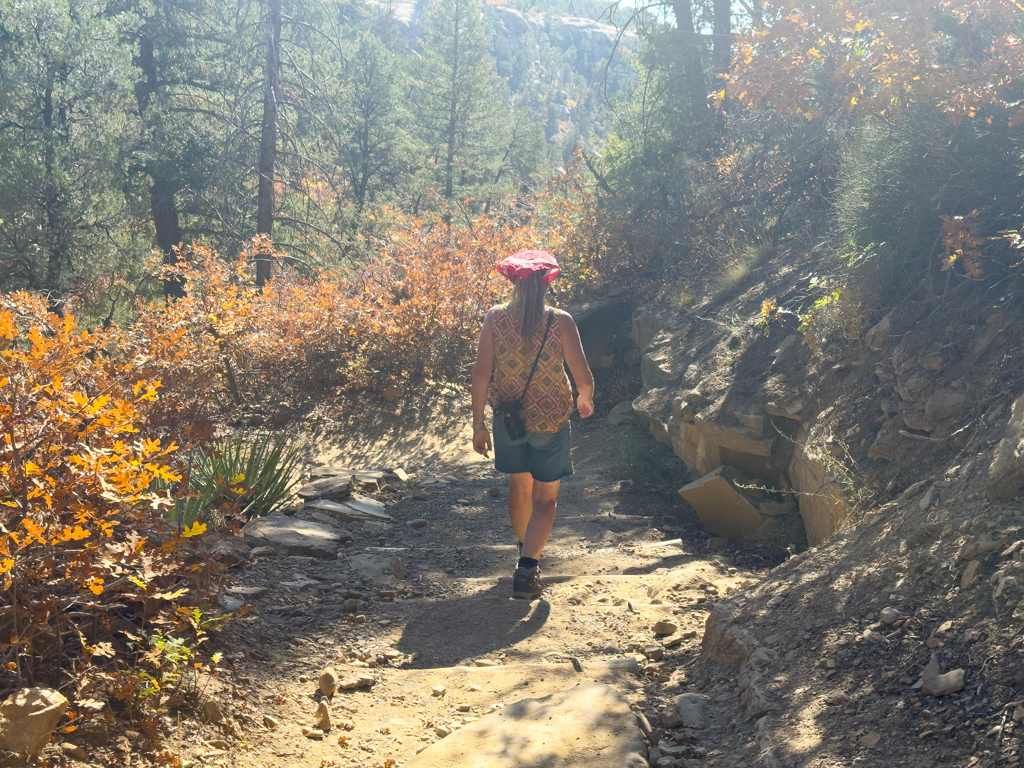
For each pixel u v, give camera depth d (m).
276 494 5.92
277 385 11.91
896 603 2.63
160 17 21.83
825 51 5.60
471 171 42.09
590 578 4.34
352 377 11.61
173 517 4.14
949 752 1.94
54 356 2.94
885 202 5.43
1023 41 4.88
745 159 11.95
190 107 21.12
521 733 2.39
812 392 5.36
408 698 2.81
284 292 13.62
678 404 6.92
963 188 5.08
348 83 27.19
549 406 3.89
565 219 14.13
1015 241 4.33
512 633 3.48
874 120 5.91
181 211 22.05
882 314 5.29
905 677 2.28
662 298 10.80
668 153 13.19
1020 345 4.09
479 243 13.10
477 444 4.07
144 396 3.28
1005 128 5.12
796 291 7.12
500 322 3.93
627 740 2.34
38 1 18.48
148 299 20.03
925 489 3.35
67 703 2.04
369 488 7.24
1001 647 2.15
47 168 17.75
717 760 2.27
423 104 41.41
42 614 2.22
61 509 2.38
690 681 2.86
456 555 5.21
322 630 3.42
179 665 2.56
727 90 6.05
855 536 3.37
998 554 2.48
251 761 2.29
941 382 4.30
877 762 2.01
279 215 20.42
